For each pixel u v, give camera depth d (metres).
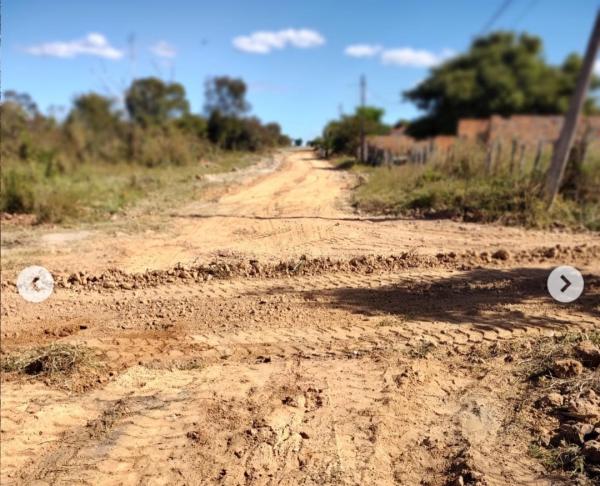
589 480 2.94
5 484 3.53
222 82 36.62
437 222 10.28
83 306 6.38
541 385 3.94
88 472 3.57
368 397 4.04
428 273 6.92
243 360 4.86
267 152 40.00
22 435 4.02
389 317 5.48
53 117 22.91
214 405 4.15
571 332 4.81
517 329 4.99
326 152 33.78
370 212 11.65
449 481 3.10
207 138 35.72
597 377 3.91
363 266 7.26
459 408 3.80
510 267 7.09
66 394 4.56
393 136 23.52
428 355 4.59
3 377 4.86
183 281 7.05
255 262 7.50
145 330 5.64
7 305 6.48
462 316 5.40
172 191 16.25
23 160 18.53
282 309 5.92
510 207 10.38
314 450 3.51
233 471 3.42
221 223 10.90
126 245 9.17
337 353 4.81
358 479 3.21
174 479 3.43
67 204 11.84
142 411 4.18
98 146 24.55
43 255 8.63
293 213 11.80
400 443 3.50
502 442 3.38
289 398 4.12
